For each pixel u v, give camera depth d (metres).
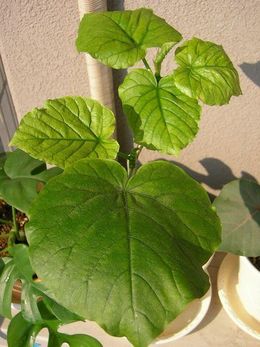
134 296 0.35
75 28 0.58
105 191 0.40
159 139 0.44
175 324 0.65
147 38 0.44
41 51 0.62
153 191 0.41
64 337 0.58
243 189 0.63
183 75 0.42
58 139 0.46
